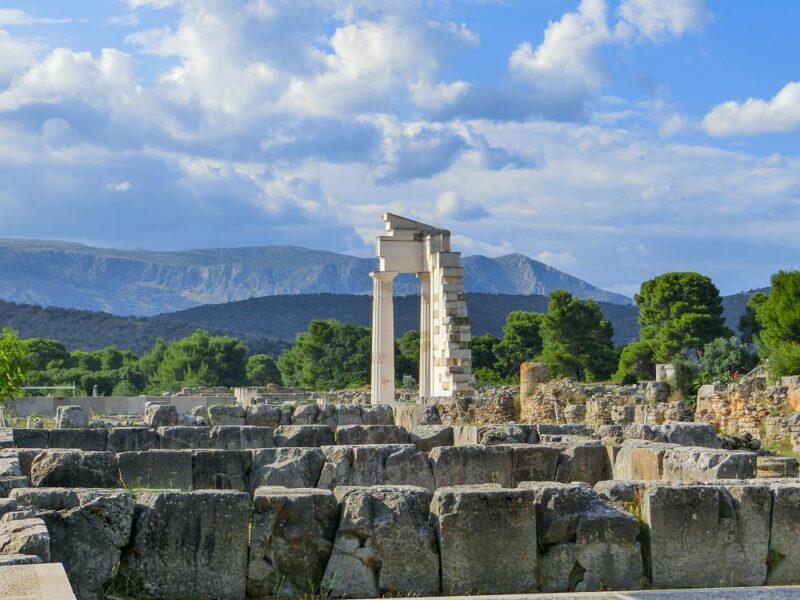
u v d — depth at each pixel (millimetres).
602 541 13984
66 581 9648
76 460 18984
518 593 13758
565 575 13930
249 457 21281
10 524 12078
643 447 19906
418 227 57906
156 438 26859
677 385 51188
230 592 13562
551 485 14406
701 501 14195
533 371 51812
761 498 14312
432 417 36125
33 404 58562
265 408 35938
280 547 13797
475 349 135000
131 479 20781
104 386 142875
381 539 13820
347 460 21422
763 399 39469
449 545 13797
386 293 57625
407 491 14211
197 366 148875
